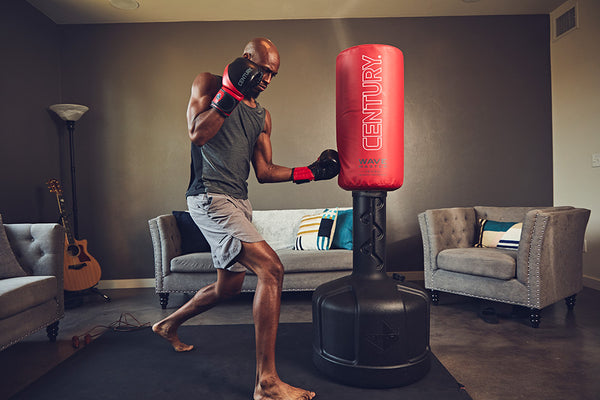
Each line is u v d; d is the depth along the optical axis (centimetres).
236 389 156
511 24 399
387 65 160
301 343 208
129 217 398
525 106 400
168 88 399
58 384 162
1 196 315
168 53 399
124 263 397
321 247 320
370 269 171
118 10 374
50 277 223
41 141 366
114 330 242
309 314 278
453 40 400
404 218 400
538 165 399
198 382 162
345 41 398
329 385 157
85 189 397
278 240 353
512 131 400
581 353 200
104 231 397
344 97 165
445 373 169
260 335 145
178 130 399
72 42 398
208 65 399
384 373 153
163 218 312
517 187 400
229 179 163
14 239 233
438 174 400
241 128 166
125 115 399
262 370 143
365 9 381
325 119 399
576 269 275
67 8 366
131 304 322
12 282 205
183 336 224
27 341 232
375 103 160
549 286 247
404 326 154
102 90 398
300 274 302
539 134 399
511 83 400
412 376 157
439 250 306
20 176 337
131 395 152
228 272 179
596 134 341
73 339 220
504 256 262
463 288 282
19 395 153
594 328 239
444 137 400
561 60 383
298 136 399
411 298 161
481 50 400
